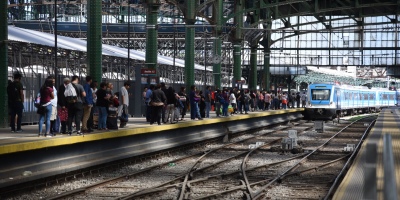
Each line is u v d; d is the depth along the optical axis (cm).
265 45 8000
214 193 1628
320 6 7206
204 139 3572
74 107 2233
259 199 1586
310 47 9688
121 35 8419
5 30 2739
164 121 3294
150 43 4053
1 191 1603
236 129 4416
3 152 1620
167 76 6391
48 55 4109
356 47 9456
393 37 9381
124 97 2888
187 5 4809
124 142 2530
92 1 2961
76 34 8419
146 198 1608
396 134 3325
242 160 2688
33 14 8612
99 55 2977
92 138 2175
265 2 6794
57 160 1952
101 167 2248
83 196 1639
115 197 1622
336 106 7094
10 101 2442
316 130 4862
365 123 6012
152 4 4041
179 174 2169
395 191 623
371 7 7350
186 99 4378
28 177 1703
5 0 2731
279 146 3216
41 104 2162
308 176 2125
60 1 7031
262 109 6619
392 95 11219
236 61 6166
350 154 2889
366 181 648
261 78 9862
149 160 2703
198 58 8369
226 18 5650
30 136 2181
